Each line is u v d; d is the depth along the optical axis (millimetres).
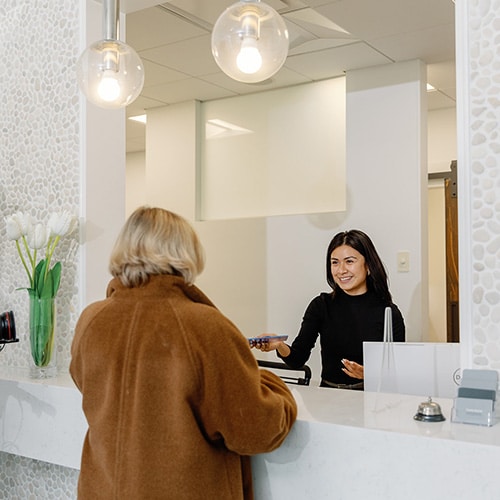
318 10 3203
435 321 4934
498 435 1382
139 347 1421
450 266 4859
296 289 4477
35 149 2537
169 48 3914
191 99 5105
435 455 1358
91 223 2367
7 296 2615
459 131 1631
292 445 1562
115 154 2457
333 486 1500
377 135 4152
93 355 1484
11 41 2646
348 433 1476
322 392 1883
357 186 4219
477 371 1550
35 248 2199
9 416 2203
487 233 1593
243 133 4977
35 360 2221
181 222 1508
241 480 1521
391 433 1418
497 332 1578
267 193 4852
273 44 1664
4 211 2658
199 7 3299
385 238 4102
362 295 2887
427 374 1827
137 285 1486
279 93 4797
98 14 2408
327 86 4562
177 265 1454
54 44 2473
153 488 1390
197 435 1394
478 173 1606
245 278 4730
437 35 3564
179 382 1375
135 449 1405
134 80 1958
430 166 5066
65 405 2018
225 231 4844
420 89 4012
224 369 1376
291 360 2959
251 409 1378
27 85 2576
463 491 1326
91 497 1513
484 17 1601
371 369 1916
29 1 2578
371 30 3484
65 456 2016
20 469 2553
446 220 4910
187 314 1408
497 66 1582
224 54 1674
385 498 1425
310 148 4645
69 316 2395
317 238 4383
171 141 5262
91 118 2369
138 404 1408
